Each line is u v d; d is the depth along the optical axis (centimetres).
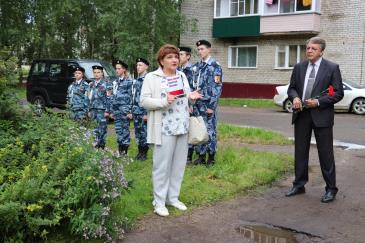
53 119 619
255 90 2512
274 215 526
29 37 1830
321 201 579
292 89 598
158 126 506
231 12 2550
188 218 511
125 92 822
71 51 3447
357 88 1758
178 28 2384
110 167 455
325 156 577
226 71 2612
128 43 2212
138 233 464
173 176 534
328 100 560
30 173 437
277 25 2377
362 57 2181
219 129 1166
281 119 1571
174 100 499
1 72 605
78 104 909
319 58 575
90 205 436
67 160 459
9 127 584
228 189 615
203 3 2648
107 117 866
